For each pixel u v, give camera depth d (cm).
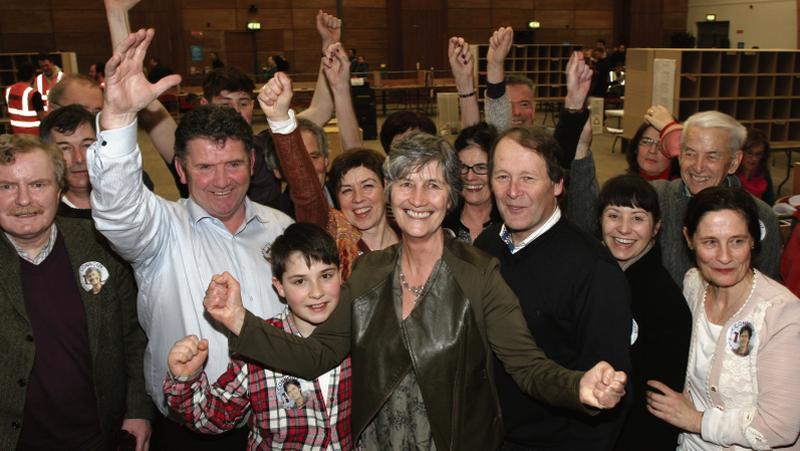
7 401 190
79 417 204
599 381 136
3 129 1291
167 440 215
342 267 218
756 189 407
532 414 186
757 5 1956
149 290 200
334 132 579
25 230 188
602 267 176
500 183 182
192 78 1838
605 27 2219
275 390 178
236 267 206
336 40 346
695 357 199
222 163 195
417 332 160
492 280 165
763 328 181
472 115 337
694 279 212
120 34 189
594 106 1194
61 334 199
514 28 2134
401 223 164
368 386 163
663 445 201
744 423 180
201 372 171
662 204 268
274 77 214
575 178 264
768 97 967
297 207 225
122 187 171
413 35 2062
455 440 159
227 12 1941
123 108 168
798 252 245
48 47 1822
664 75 948
